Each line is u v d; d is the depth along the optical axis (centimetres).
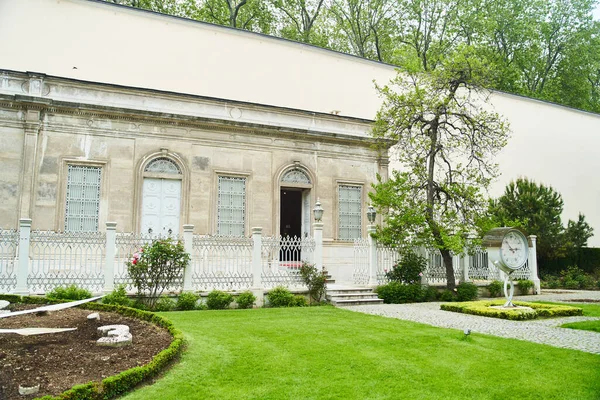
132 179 1598
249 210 1756
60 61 1989
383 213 1661
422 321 1084
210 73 2278
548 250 2341
